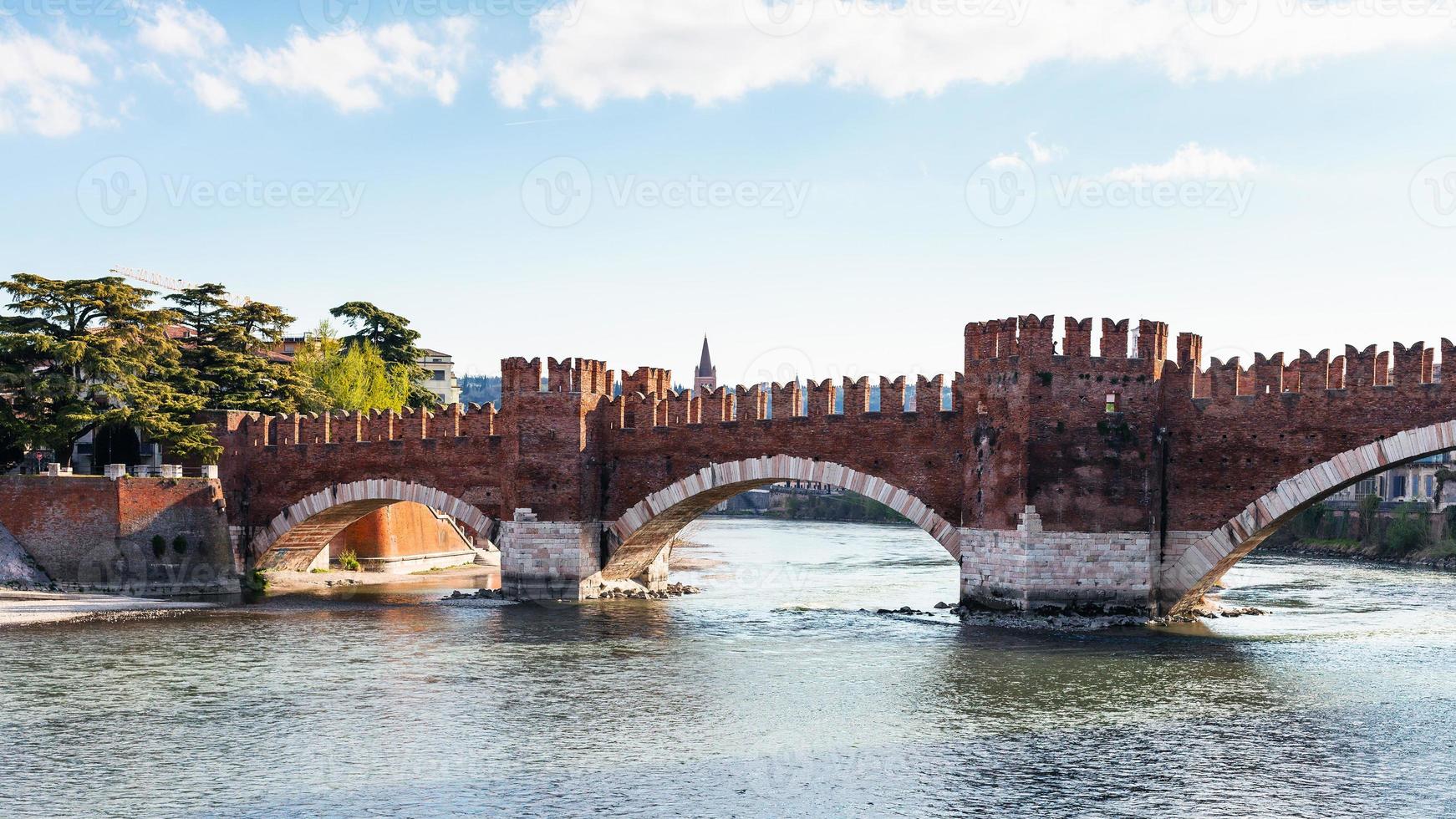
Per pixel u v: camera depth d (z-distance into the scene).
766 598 80.88
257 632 64.62
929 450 67.44
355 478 82.38
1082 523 62.78
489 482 78.25
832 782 37.81
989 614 64.31
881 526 177.62
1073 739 42.66
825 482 70.31
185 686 50.41
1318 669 54.06
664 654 57.97
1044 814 35.16
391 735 43.03
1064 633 61.78
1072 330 63.16
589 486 76.25
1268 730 43.75
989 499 64.44
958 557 66.31
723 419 74.00
